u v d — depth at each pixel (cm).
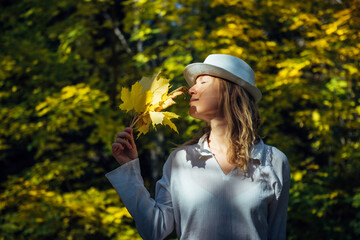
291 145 429
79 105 384
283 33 455
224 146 134
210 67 136
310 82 383
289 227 430
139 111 128
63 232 412
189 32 434
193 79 145
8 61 438
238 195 125
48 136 426
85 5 444
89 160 558
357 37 339
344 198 418
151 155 542
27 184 409
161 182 139
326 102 367
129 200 126
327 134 381
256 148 133
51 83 458
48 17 464
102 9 471
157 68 397
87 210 376
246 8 392
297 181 409
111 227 382
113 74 481
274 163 133
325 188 405
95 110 422
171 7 408
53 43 523
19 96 466
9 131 424
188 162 132
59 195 404
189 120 367
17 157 588
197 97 137
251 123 133
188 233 125
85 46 482
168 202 135
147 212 127
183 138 384
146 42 508
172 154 138
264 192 127
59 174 444
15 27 478
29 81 454
